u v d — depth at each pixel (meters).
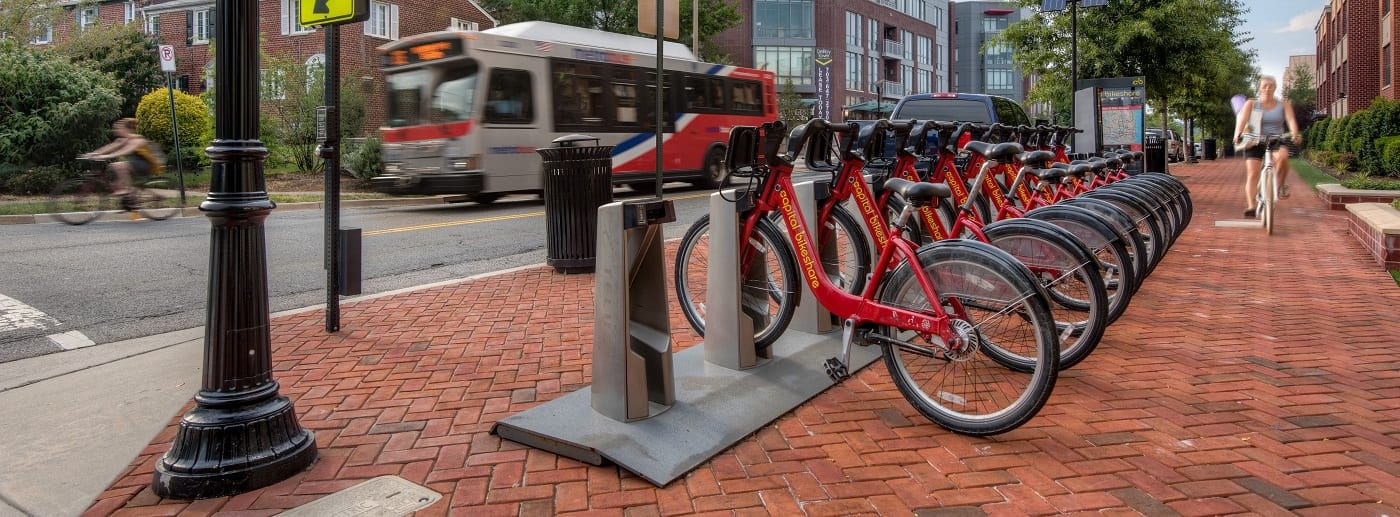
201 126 23.94
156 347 5.61
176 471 3.17
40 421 4.16
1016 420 3.52
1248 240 9.97
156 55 31.41
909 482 3.22
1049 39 20.70
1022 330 4.02
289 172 23.67
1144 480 3.20
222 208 3.18
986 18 92.44
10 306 6.82
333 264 5.66
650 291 3.92
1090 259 4.36
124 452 3.73
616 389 3.72
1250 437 3.62
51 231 11.80
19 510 3.19
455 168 14.34
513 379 4.64
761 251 4.57
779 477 3.29
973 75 93.00
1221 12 20.72
